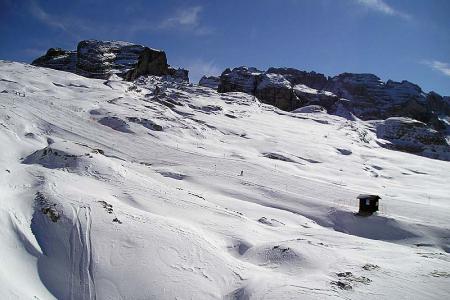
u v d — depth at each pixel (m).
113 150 52.41
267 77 171.25
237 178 46.06
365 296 17.86
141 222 23.22
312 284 18.73
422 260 24.81
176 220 25.53
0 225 20.12
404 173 80.12
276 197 41.88
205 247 22.12
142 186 31.89
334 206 40.12
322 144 91.62
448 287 19.45
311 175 58.44
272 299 17.19
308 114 143.12
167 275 18.97
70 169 32.31
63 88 85.44
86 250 19.92
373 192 53.62
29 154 38.94
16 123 49.66
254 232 27.41
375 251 26.44
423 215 40.75
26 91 73.62
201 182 43.66
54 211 22.38
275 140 84.81
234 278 19.78
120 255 19.91
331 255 23.22
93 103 72.75
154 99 96.06
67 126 56.31
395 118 144.88
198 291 18.28
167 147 57.81
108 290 17.84
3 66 98.12
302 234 29.88
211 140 73.50
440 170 89.25
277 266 21.69
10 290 15.66
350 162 78.12
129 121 65.38
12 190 25.52
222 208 32.22
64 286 17.95
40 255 19.47
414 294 18.39
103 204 24.28
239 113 112.94
